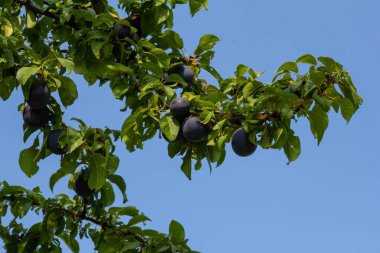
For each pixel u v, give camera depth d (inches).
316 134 272.1
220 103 275.7
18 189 306.5
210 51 323.9
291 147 272.1
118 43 312.5
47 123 294.7
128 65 317.4
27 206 303.9
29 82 274.5
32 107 284.5
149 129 293.7
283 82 271.9
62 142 287.0
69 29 339.3
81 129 288.0
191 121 272.8
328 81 263.3
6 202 309.1
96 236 316.5
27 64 285.4
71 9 324.5
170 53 320.8
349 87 262.4
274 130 265.6
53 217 308.7
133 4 330.3
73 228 316.8
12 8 341.7
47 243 312.5
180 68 311.6
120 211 314.3
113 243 308.0
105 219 312.8
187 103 275.7
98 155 291.1
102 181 292.7
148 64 296.8
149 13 325.7
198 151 298.8
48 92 282.8
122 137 296.7
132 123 288.4
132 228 309.4
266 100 261.9
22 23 355.6
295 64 267.3
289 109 259.3
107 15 310.5
